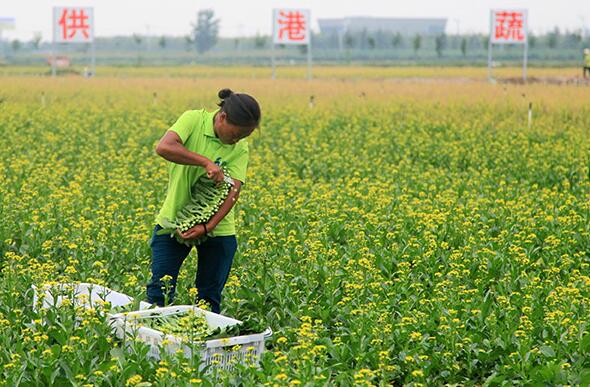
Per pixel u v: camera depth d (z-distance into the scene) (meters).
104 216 13.27
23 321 8.98
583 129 27.53
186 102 36.31
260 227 13.12
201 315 8.12
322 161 20.91
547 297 9.73
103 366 7.58
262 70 80.38
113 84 46.50
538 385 7.86
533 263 11.71
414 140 24.53
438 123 28.84
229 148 8.62
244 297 10.09
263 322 9.31
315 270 10.70
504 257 11.59
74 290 9.36
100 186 15.91
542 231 13.26
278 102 36.44
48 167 17.73
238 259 11.44
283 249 11.77
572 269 11.59
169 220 8.66
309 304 9.85
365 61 110.44
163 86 45.22
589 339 8.44
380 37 152.88
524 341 8.34
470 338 8.70
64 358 7.68
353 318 9.25
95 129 26.50
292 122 28.53
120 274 11.05
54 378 7.50
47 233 12.22
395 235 13.02
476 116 31.33
